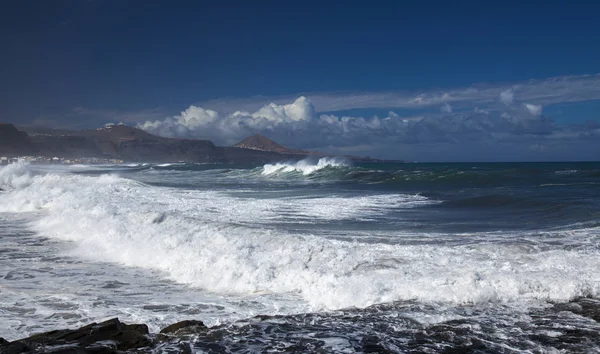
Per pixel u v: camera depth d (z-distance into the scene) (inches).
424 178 1365.7
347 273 323.6
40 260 412.8
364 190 1082.1
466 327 217.3
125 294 309.3
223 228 461.7
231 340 203.2
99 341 198.1
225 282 331.6
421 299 268.2
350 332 212.7
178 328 223.9
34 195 819.4
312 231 499.8
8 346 190.7
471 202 763.4
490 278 287.3
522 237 446.0
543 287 272.8
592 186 1039.0
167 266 383.2
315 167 1825.8
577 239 425.1
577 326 215.8
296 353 187.0
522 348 189.9
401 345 194.9
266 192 1019.3
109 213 601.0
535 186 1090.7
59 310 270.8
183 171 2655.0
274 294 308.2
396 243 425.7
